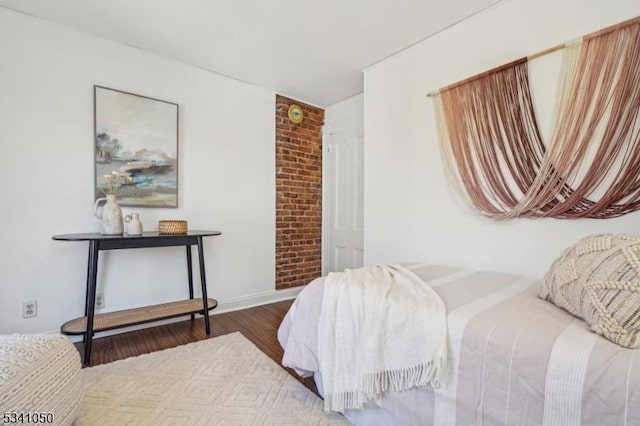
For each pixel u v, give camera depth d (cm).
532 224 173
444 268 193
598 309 87
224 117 291
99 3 188
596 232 151
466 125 199
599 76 147
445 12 195
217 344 218
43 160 204
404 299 120
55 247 209
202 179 278
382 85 258
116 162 231
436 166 219
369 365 118
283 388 163
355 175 339
